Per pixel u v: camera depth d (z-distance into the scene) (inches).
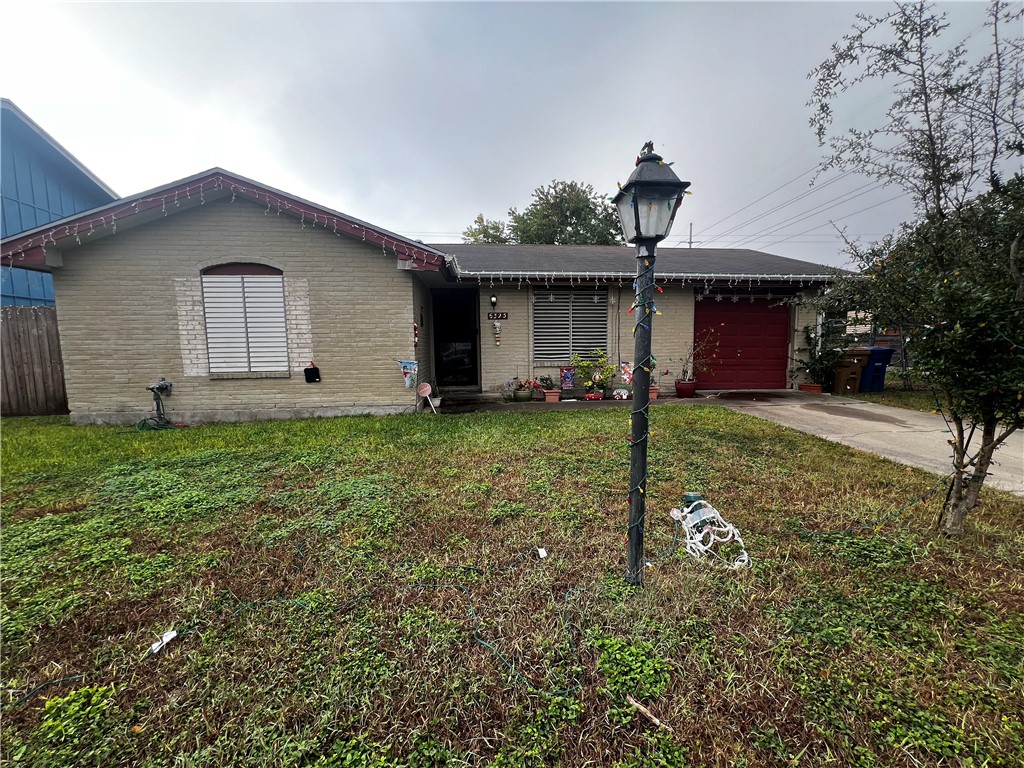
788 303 365.4
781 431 231.1
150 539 120.5
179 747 60.7
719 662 74.6
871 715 64.9
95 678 73.3
